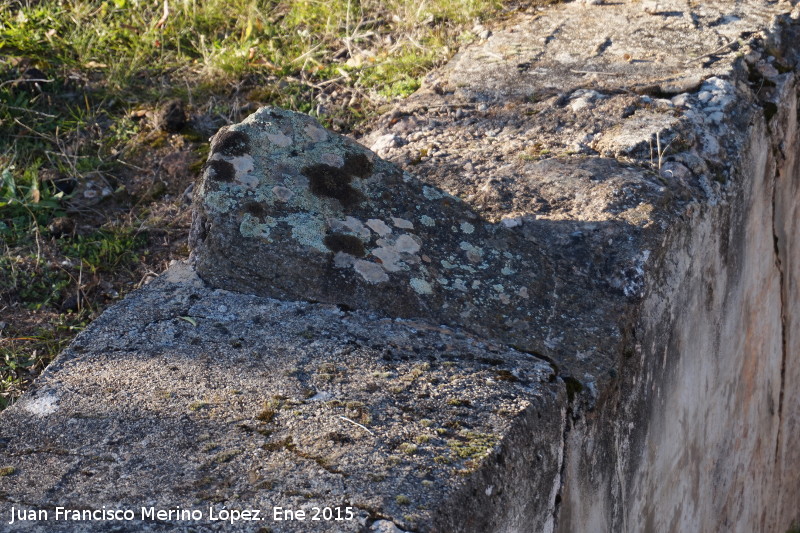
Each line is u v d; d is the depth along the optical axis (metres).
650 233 2.15
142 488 1.38
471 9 3.70
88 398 1.58
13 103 3.07
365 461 1.44
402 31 3.64
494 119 2.78
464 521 1.40
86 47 3.42
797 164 3.31
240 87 3.29
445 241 2.05
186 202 2.76
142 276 2.50
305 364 1.69
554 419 1.69
